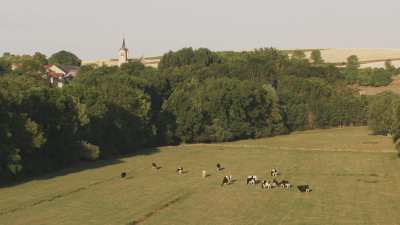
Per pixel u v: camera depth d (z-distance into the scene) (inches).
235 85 7854.3
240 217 3073.3
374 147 6476.4
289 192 3823.8
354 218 3046.3
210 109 7529.5
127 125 6560.0
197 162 5502.0
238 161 5561.0
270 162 5462.6
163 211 3225.9
